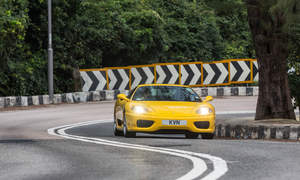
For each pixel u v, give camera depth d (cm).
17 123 3020
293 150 1639
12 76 4728
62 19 5341
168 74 5278
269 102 2495
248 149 1672
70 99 4734
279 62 2483
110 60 5972
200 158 1477
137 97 2291
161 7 7025
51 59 4597
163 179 1169
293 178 1171
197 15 6944
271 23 2433
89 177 1207
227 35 7244
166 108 2156
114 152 1636
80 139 2062
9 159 1502
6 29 4338
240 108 4094
